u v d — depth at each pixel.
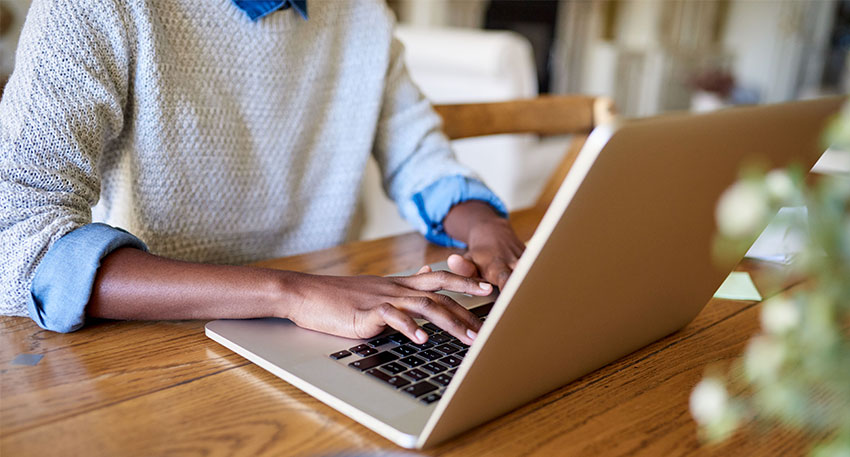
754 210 0.29
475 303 0.77
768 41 6.84
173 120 0.95
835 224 0.28
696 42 6.92
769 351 0.30
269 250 1.16
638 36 7.02
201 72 0.98
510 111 1.44
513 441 0.51
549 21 7.00
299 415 0.54
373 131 1.19
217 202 1.04
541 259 0.42
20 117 0.74
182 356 0.64
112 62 0.85
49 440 0.48
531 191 3.00
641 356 0.68
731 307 0.84
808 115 0.56
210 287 0.69
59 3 0.80
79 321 0.67
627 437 0.53
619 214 0.45
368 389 0.56
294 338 0.66
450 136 1.33
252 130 1.06
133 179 0.97
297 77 1.10
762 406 0.56
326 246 1.22
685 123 0.44
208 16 0.97
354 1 1.17
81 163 0.77
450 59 2.89
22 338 0.66
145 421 0.52
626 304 0.58
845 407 0.30
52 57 0.77
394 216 2.82
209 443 0.49
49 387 0.56
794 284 0.93
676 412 0.57
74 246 0.69
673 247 0.55
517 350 0.48
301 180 1.17
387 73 1.21
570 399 0.58
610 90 6.85
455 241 1.08
